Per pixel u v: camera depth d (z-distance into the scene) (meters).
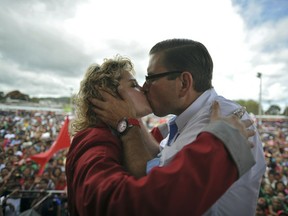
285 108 89.69
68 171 1.36
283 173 11.84
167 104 1.45
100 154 1.18
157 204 0.86
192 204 0.87
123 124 1.41
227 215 1.27
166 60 1.42
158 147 1.89
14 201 4.97
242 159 0.98
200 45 1.47
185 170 0.90
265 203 7.36
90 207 0.99
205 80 1.46
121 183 0.95
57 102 102.31
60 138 9.77
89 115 1.62
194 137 1.29
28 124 31.77
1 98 92.06
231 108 1.38
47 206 4.94
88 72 1.69
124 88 1.58
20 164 10.25
